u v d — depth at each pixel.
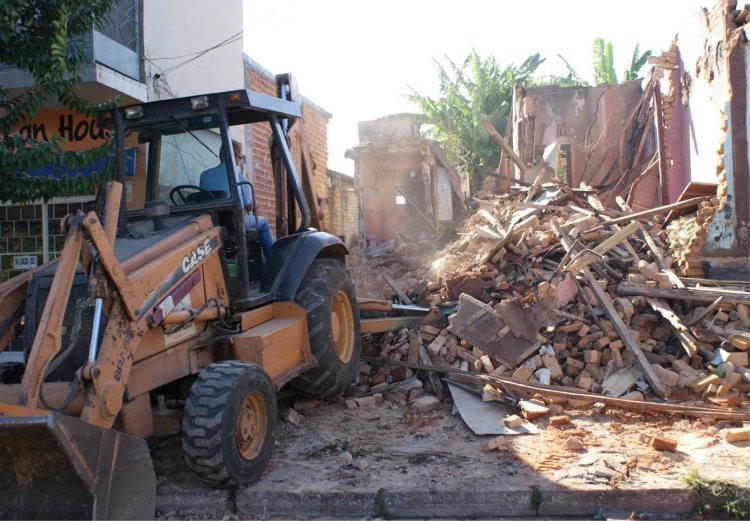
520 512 4.08
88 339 3.95
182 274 4.36
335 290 5.82
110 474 3.33
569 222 8.38
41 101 6.53
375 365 6.81
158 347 4.18
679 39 11.07
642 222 8.90
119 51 8.34
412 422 5.61
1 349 4.23
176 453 4.97
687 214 8.90
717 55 9.10
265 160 11.84
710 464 4.50
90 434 3.23
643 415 5.57
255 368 4.31
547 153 13.95
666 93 11.52
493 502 4.08
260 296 5.12
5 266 9.20
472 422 5.43
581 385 6.12
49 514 3.27
